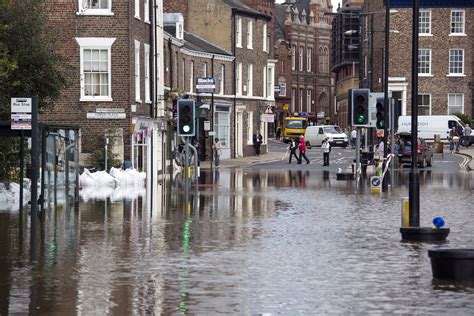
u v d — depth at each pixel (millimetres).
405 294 32562
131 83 108625
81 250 43469
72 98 107188
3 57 72562
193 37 172750
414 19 49438
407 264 39312
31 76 77125
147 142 113812
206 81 132750
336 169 130500
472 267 35125
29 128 59656
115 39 107562
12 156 78125
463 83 196750
